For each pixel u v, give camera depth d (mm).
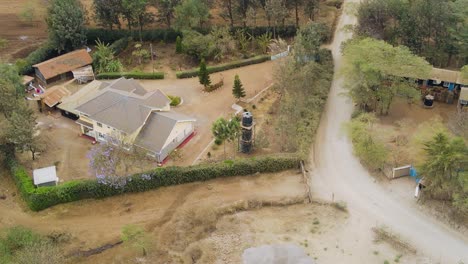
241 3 104625
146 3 104125
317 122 77688
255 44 104875
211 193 66062
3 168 71938
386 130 76250
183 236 59406
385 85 78562
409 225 59688
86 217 63094
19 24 116625
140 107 73938
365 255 55781
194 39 98500
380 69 74062
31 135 70625
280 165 69062
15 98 74062
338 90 87125
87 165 71938
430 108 81562
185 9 100375
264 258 54875
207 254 56656
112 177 64125
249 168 68562
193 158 72750
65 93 86938
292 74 82188
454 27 83375
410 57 75938
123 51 106000
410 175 67250
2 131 68188
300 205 63625
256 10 106625
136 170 68812
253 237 58812
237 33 103438
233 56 101625
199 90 91188
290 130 74812
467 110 74375
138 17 105000
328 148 73500
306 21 108250
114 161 65188
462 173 58844
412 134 74500
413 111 81125
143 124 72938
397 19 88688
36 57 99875
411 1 88062
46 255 53125
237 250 57062
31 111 74312
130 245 58062
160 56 103625
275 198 64562
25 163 72062
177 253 57188
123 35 108688
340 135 76125
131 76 95562
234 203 63812
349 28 93562
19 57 103250
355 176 68000
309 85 83062
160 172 66438
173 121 72688
